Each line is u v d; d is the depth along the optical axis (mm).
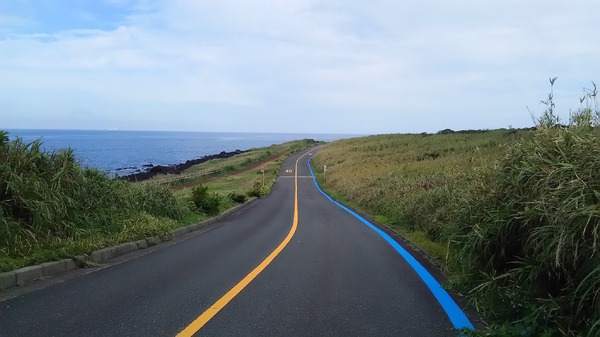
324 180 42094
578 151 4762
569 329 3967
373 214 18469
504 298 4941
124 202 11305
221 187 33469
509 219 5531
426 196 12742
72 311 5148
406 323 4898
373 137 86625
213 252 9391
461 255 6332
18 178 7637
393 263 8406
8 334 4363
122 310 5223
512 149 6270
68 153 9531
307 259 8688
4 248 6766
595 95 5637
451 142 51906
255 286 6465
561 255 4184
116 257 8680
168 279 6852
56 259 7180
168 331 4543
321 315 5156
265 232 12969
